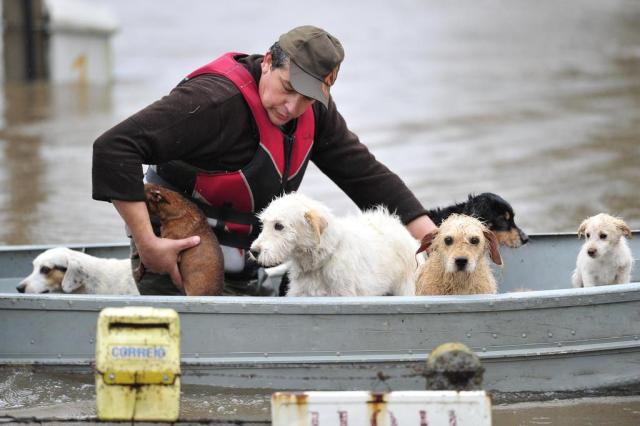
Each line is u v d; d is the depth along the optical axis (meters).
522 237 12.33
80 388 9.58
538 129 30.05
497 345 9.53
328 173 11.23
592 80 41.25
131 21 64.50
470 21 67.06
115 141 9.38
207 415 9.09
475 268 9.98
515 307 9.46
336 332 9.41
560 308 9.56
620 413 9.37
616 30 61.03
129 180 9.41
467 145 27.47
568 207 19.97
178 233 9.91
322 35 9.83
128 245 12.88
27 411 9.09
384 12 71.62
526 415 9.30
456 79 41.94
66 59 39.22
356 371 9.49
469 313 9.43
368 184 11.16
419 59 48.66
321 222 9.75
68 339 9.55
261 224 10.39
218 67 10.02
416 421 7.18
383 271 10.48
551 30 61.62
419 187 22.12
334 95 37.56
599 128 30.08
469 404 7.17
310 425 7.16
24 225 18.41
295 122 10.31
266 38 55.03
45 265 11.45
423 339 9.47
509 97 36.97
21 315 9.57
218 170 10.08
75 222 18.75
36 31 38.31
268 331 9.40
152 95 36.03
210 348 9.42
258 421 8.52
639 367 9.90
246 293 10.80
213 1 77.44
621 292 9.65
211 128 9.73
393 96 37.31
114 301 9.37
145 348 7.46
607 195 21.12
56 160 24.75
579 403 9.59
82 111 32.31
